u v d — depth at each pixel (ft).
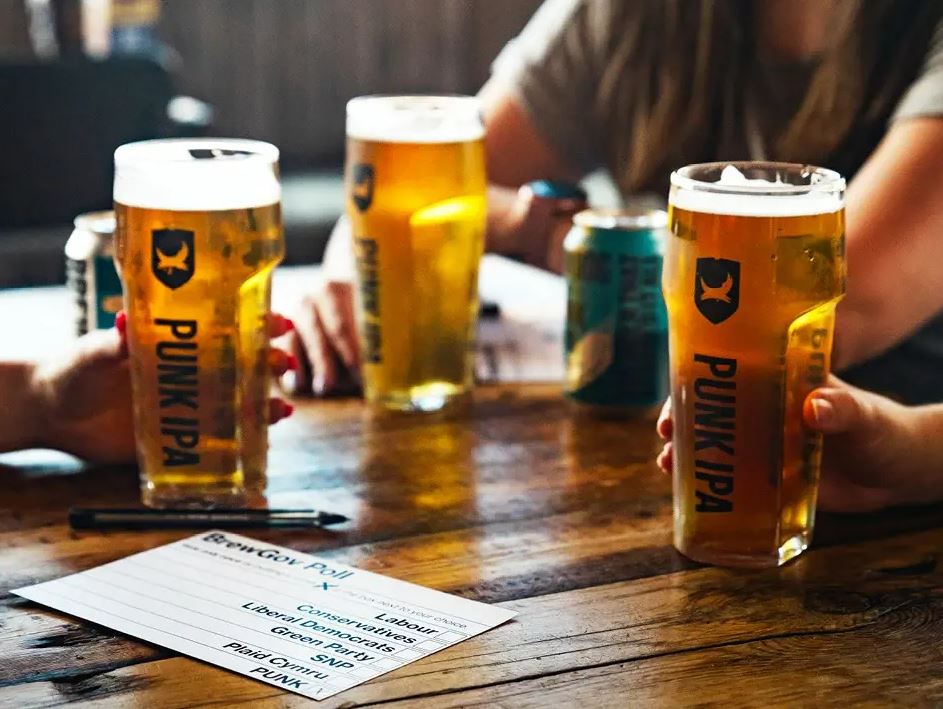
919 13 4.54
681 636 2.19
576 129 5.34
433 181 3.33
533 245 4.73
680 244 2.41
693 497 2.51
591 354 3.50
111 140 9.29
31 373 3.11
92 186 9.30
